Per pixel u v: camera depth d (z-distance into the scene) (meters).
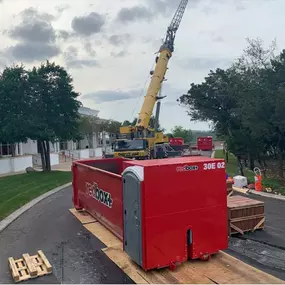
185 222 5.38
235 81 26.41
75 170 10.09
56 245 6.87
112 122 45.72
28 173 21.12
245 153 23.53
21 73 20.16
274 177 19.34
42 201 11.72
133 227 5.40
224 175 5.80
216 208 5.70
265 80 18.52
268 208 9.77
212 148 51.28
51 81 20.44
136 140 22.25
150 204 5.07
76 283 5.09
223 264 5.54
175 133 75.31
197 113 32.88
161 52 27.38
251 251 6.29
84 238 7.24
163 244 5.20
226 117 29.69
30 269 5.48
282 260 5.81
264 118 17.58
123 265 5.64
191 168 5.44
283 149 20.66
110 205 7.16
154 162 5.50
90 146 45.59
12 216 9.35
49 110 20.58
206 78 29.91
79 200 9.86
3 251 6.62
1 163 23.02
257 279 4.99
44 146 22.20
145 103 25.92
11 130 19.14
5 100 19.61
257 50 25.70
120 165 10.66
